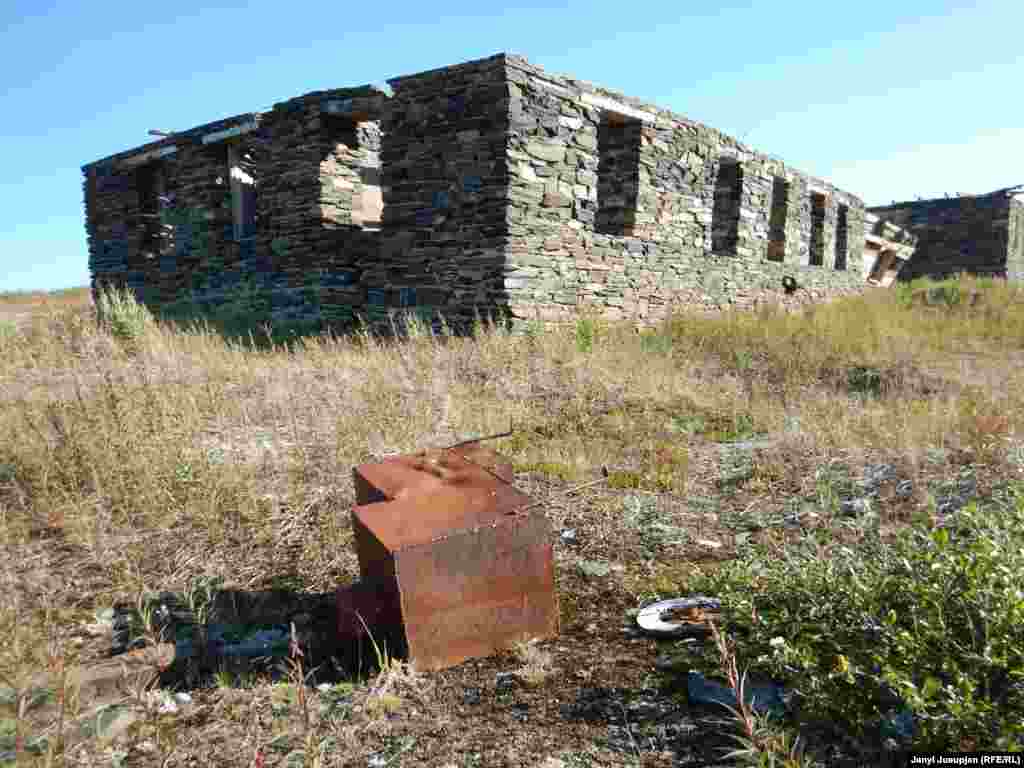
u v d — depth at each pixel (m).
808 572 2.62
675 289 12.49
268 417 5.87
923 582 2.33
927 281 20.34
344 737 2.12
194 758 2.05
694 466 5.24
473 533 2.54
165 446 4.59
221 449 4.84
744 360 9.28
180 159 13.96
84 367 7.38
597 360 8.38
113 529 3.75
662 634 2.68
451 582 2.51
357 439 4.99
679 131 12.14
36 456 4.54
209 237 13.55
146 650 2.59
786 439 5.58
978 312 14.80
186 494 4.07
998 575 2.18
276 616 2.95
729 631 2.60
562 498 4.39
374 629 2.62
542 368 7.92
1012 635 2.06
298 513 3.91
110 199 16.06
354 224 11.67
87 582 3.21
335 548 3.52
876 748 1.93
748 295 14.81
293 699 2.35
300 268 11.52
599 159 11.70
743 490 4.68
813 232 18.36
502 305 9.27
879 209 27.78
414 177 10.12
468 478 2.95
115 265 16.22
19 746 1.91
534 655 2.55
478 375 7.57
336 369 7.38
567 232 10.09
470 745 2.09
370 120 11.51
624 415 6.57
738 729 2.07
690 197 12.69
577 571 3.37
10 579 3.07
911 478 4.53
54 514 3.92
